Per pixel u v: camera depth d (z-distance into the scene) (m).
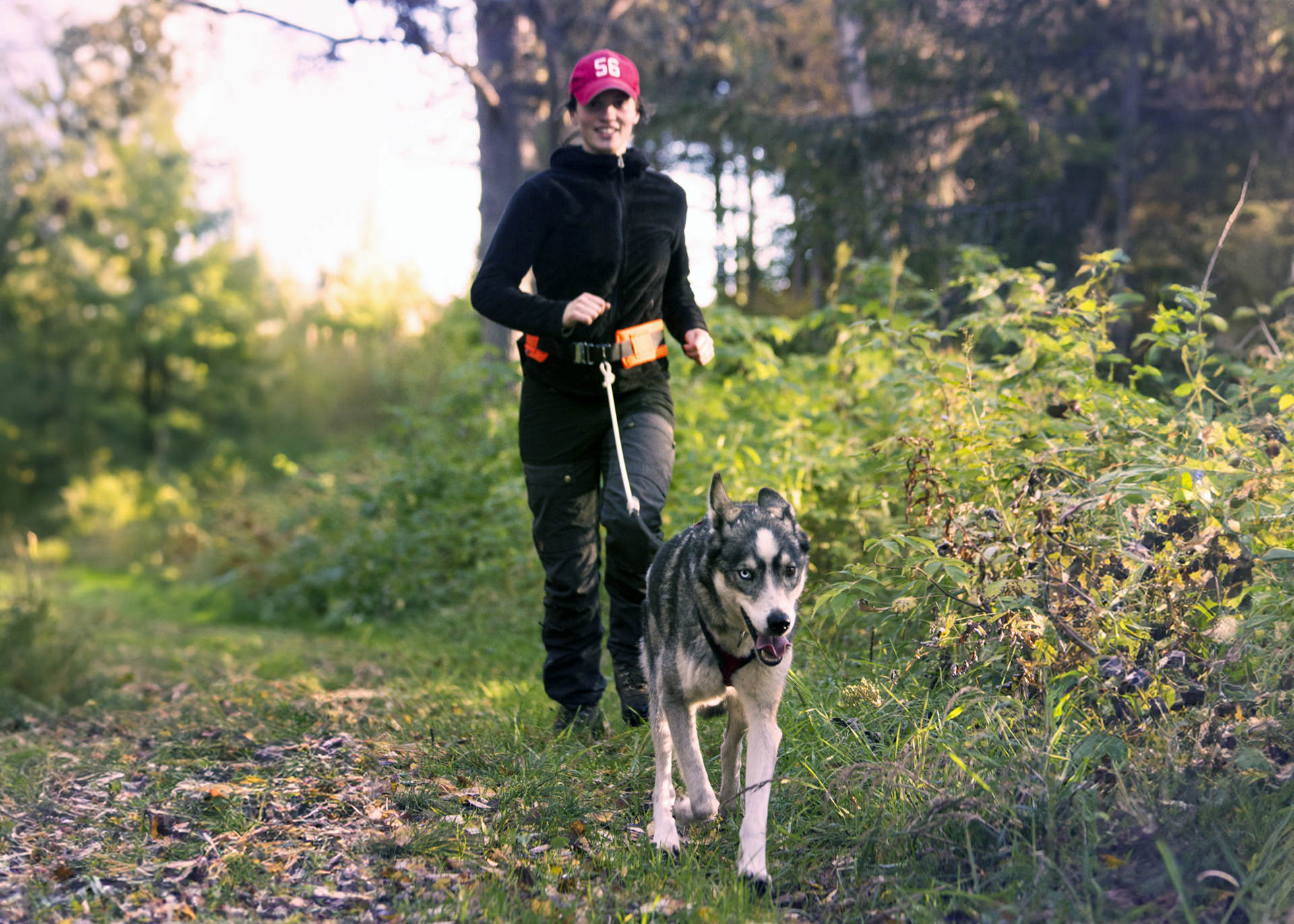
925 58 10.32
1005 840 2.72
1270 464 3.30
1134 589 3.12
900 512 5.86
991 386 4.69
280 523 12.05
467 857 3.04
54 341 28.03
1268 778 2.72
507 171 10.15
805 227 10.70
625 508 4.09
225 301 27.52
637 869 2.95
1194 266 8.69
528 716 4.50
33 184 24.55
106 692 6.22
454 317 12.62
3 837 3.32
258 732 4.67
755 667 3.07
